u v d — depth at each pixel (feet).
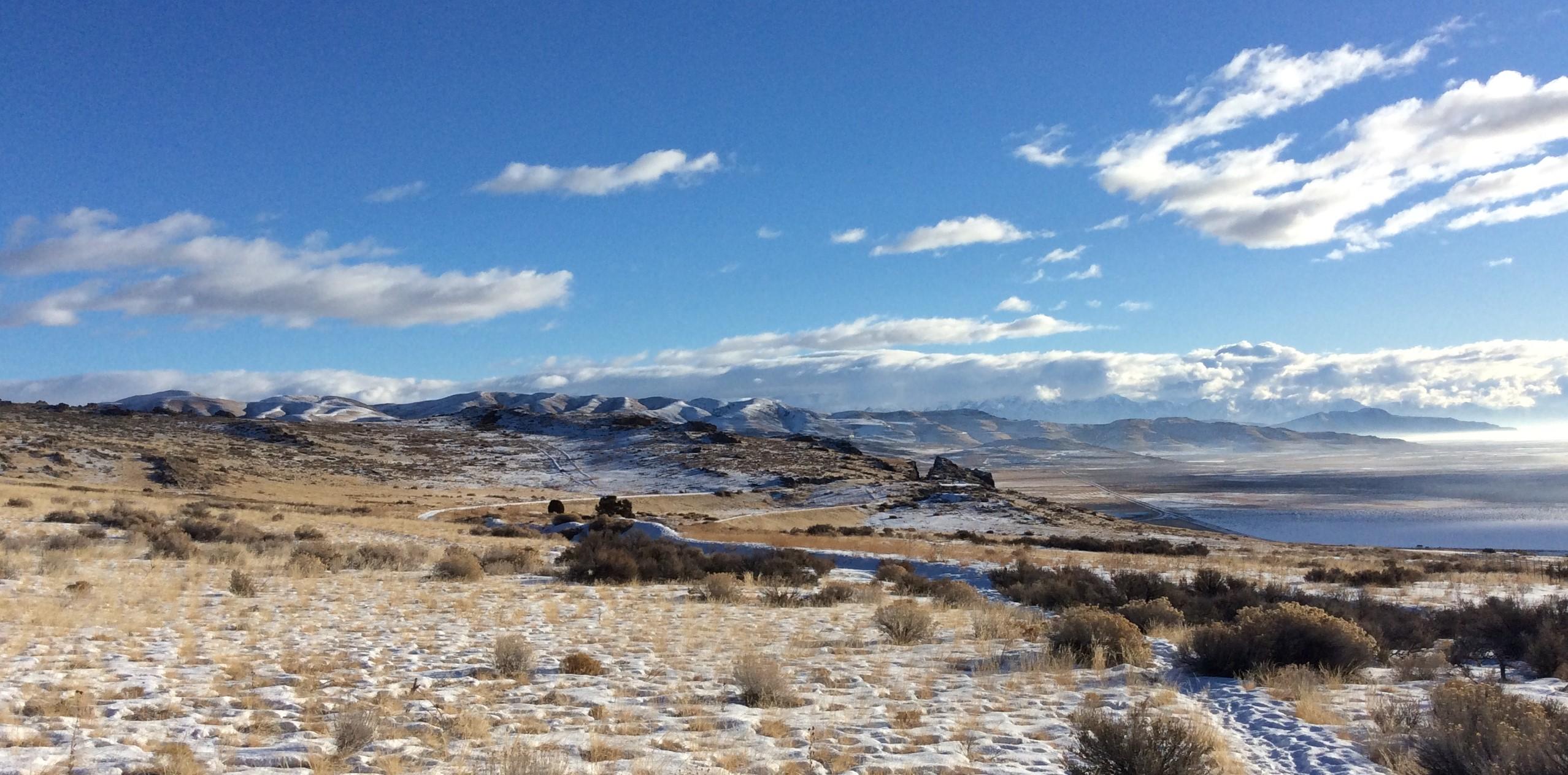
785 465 447.83
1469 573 113.50
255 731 28.76
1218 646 43.06
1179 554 174.09
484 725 29.66
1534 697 35.86
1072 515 306.14
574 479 421.59
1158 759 23.47
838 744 28.78
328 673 40.01
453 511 273.95
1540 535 399.03
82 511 140.77
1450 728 25.76
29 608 54.44
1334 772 25.53
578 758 26.30
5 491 165.07
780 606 73.31
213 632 51.67
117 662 40.50
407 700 34.76
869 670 43.60
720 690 37.91
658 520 254.88
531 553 113.09
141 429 412.77
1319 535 404.77
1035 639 55.06
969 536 226.38
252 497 286.87
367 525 159.33
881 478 406.00
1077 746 28.48
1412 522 472.03
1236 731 31.27
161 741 26.63
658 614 66.49
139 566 82.58
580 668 42.27
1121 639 46.62
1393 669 46.26
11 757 23.66
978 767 25.88
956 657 48.03
